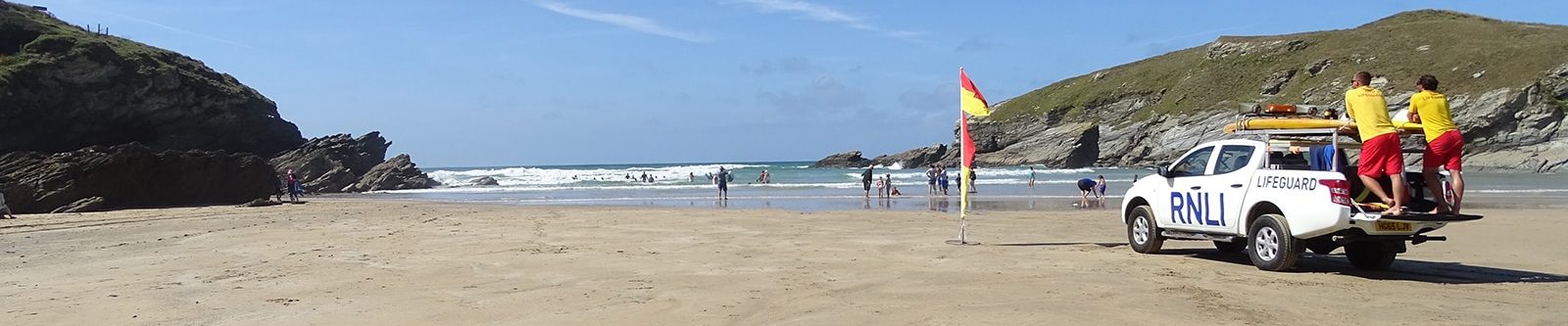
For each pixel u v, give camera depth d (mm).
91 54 64625
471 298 8656
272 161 62625
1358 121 9742
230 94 72125
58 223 22016
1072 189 43656
